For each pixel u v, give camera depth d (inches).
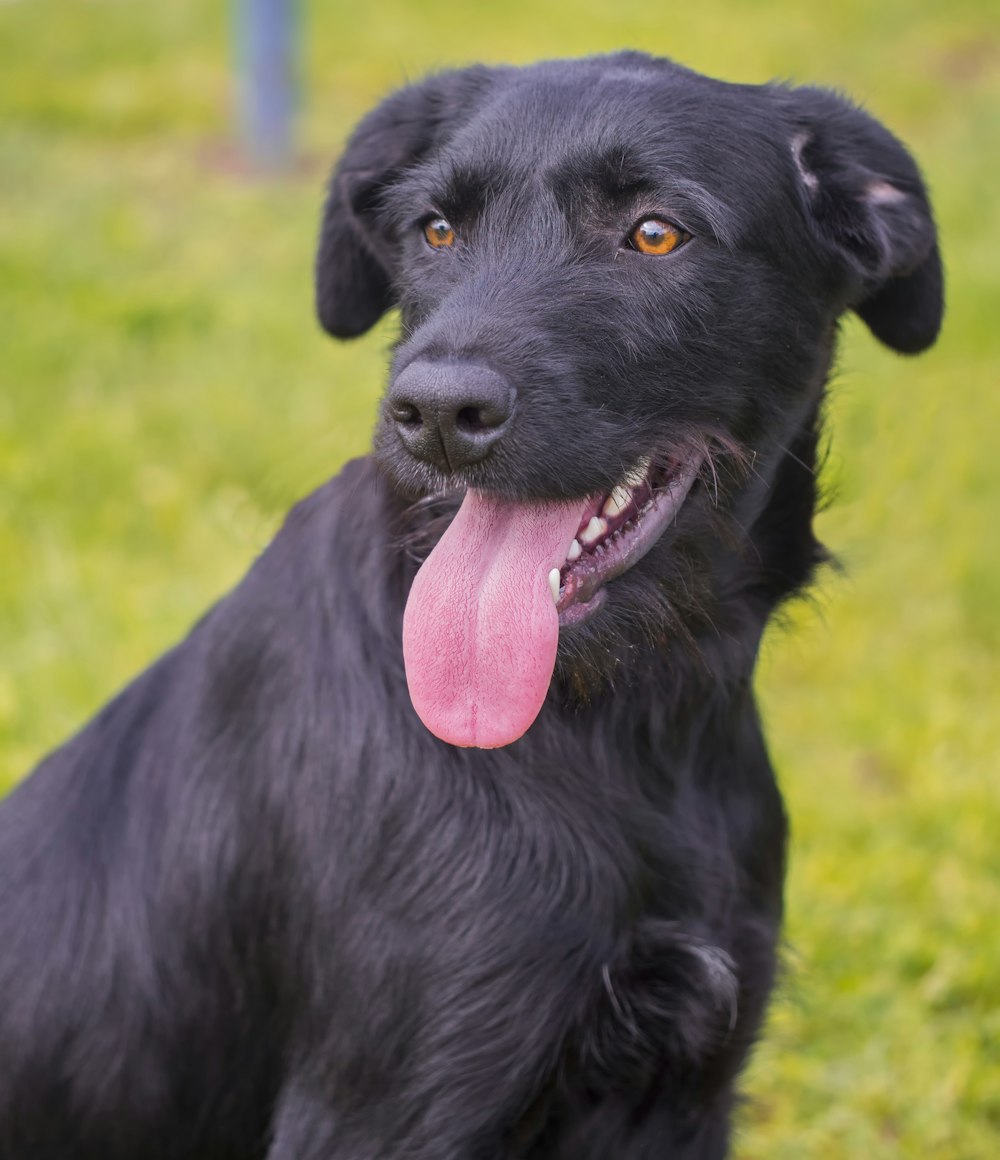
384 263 149.9
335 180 152.2
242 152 481.7
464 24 626.8
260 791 130.0
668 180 126.9
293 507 140.6
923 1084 177.6
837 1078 179.5
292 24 469.4
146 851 135.8
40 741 226.7
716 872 135.0
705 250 128.6
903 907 203.8
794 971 159.5
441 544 122.9
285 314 367.6
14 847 140.6
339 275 154.2
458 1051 120.6
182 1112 137.2
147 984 134.1
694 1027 126.6
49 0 621.0
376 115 150.7
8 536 273.1
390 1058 122.6
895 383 346.6
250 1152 140.9
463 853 122.6
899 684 253.8
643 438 127.0
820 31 665.6
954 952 193.9
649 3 682.2
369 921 123.3
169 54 568.7
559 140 128.4
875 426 323.3
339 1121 125.3
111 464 295.9
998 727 244.1
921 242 142.3
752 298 131.7
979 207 461.4
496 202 129.6
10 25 586.6
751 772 143.0
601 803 127.2
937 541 292.5
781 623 150.2
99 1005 134.1
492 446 116.5
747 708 142.3
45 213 418.0
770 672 258.2
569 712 128.8
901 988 191.9
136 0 630.5
